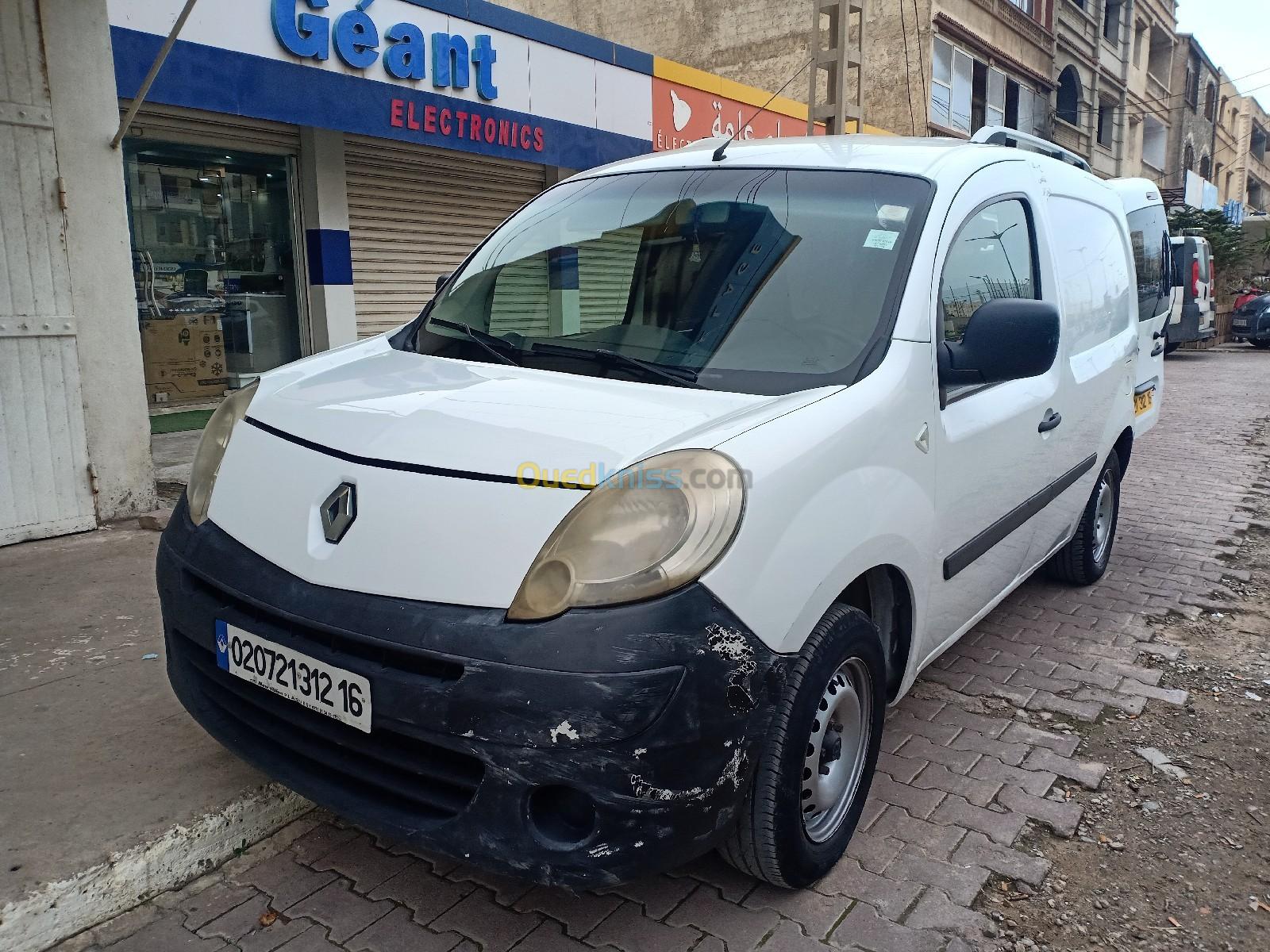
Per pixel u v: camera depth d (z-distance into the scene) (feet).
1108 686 12.64
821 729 7.77
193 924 7.54
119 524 16.51
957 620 10.48
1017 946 7.55
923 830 9.13
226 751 9.21
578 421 7.14
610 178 11.10
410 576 6.51
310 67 23.43
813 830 8.04
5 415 14.87
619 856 6.21
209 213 25.40
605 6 65.10
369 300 28.71
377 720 6.45
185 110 23.02
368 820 6.75
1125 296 16.17
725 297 9.00
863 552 7.66
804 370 8.23
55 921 7.23
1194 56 119.03
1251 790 10.14
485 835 6.28
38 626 12.05
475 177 31.68
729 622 6.40
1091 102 88.07
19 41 14.55
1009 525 11.09
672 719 6.13
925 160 10.21
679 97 37.27
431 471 6.79
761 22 59.00
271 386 8.91
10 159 14.56
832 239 9.26
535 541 6.32
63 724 9.61
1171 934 7.82
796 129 45.55
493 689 6.07
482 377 8.39
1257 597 16.47
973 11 63.41
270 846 8.55
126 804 8.30
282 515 7.33
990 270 10.54
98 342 15.96
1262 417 37.78
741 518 6.55
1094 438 14.29
